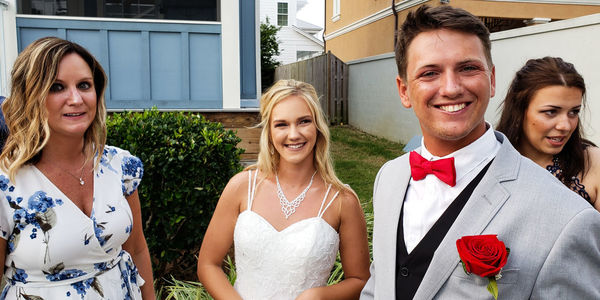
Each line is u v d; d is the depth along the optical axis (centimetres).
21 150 159
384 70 1030
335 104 1237
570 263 112
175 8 600
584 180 215
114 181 188
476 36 130
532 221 120
